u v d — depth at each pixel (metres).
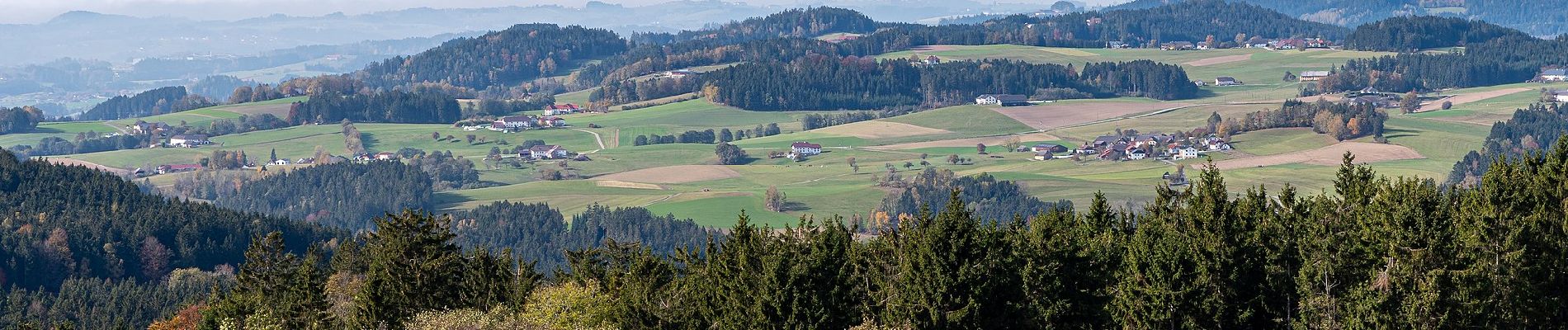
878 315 91.44
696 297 94.94
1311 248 92.69
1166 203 112.25
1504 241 87.81
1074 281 91.81
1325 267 88.25
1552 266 88.31
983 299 87.19
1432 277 83.19
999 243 91.50
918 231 92.06
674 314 95.31
